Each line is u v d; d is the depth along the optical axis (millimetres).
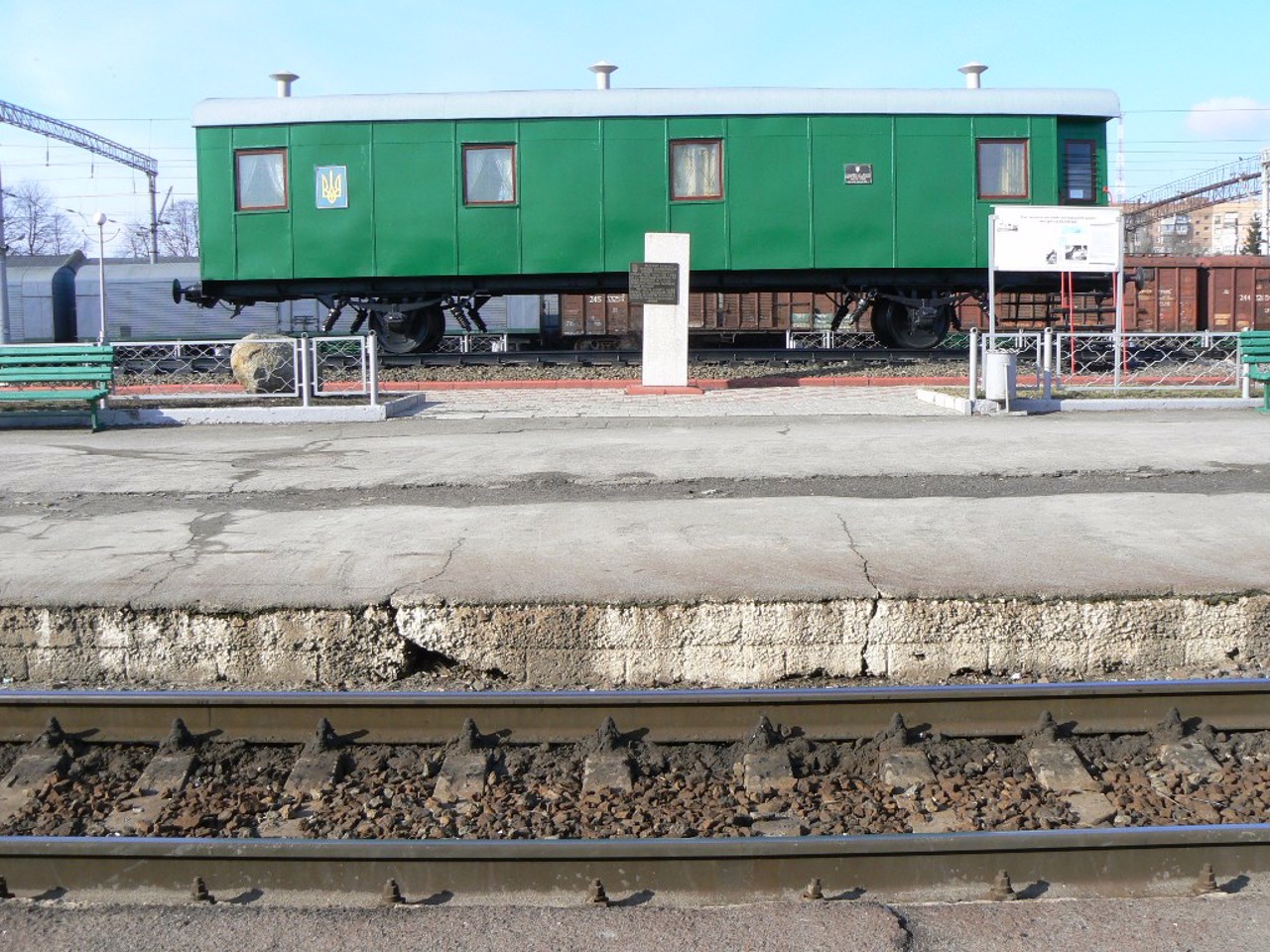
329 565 6898
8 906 4043
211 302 19922
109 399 15602
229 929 3852
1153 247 65688
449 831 4570
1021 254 15117
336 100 19094
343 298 19812
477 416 14164
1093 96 19250
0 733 5465
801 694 5348
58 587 6453
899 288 19922
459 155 19062
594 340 25281
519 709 5383
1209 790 4816
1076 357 19156
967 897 4043
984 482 9516
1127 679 5934
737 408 14797
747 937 3734
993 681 5969
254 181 19297
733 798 4824
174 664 6184
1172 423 12812
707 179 19062
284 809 4793
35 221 71812
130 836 4516
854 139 18953
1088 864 4105
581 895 4070
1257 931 3730
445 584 6355
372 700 5387
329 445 12039
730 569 6609
